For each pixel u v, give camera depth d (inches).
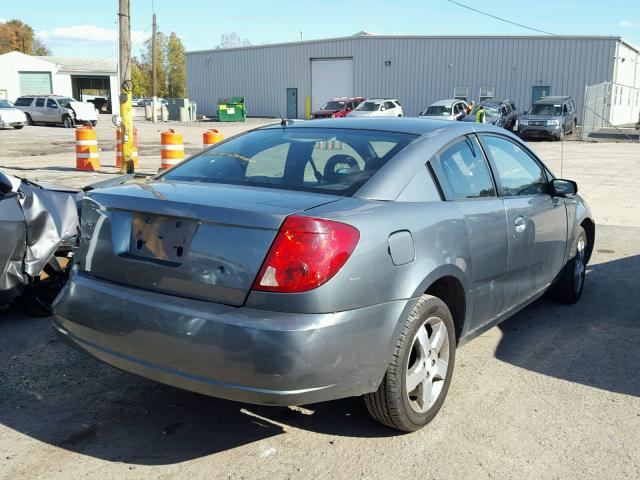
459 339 145.8
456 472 117.5
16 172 585.3
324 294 106.4
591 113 1253.7
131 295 117.3
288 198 118.9
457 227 136.1
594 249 309.7
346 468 118.6
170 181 139.1
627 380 159.2
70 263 204.4
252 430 132.6
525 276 172.2
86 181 527.8
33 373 159.0
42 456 121.7
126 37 579.8
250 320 105.5
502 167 166.9
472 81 1692.9
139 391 150.3
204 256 111.0
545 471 118.2
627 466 120.2
